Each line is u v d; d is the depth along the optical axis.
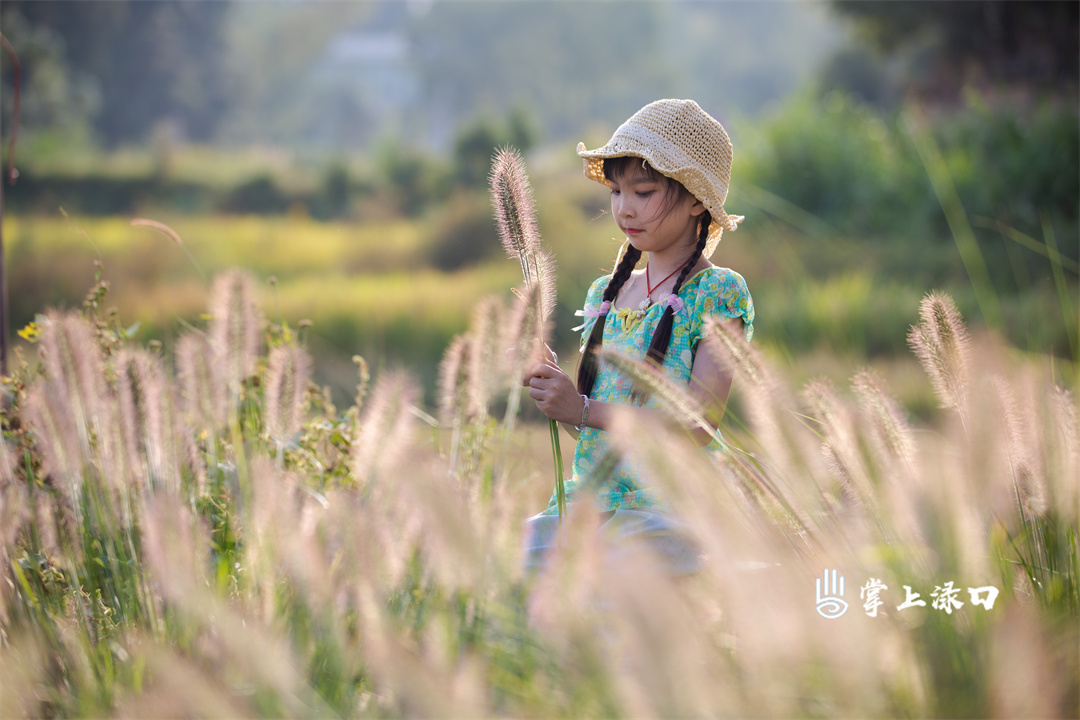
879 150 25.44
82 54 71.00
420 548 2.68
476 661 1.99
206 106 86.69
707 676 1.80
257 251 29.27
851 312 14.57
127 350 3.54
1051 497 2.47
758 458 2.76
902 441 2.45
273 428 3.45
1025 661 1.77
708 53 130.38
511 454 4.05
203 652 2.53
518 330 3.22
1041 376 2.64
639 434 2.04
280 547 2.41
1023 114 23.73
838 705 1.82
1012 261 16.33
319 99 115.19
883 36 37.91
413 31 116.19
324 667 2.37
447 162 44.34
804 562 2.24
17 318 20.59
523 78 111.38
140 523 3.11
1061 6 30.39
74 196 43.12
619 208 3.75
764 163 25.89
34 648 2.63
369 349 15.34
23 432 3.87
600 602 2.16
